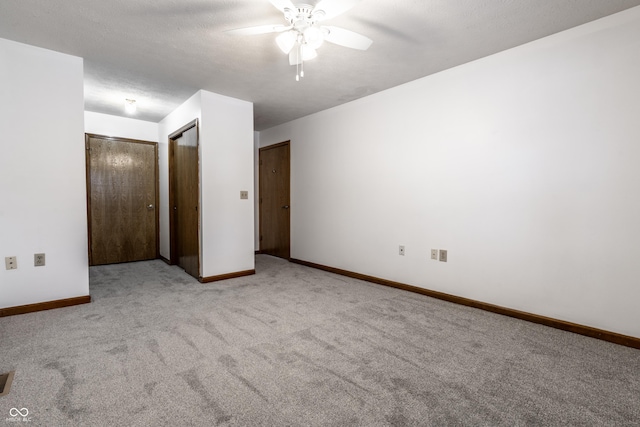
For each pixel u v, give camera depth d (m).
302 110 4.30
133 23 2.16
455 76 2.88
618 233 2.10
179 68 2.89
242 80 3.19
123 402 1.46
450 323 2.42
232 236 3.83
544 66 2.36
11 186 2.49
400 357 1.90
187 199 3.98
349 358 1.88
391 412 1.41
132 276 3.90
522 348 2.01
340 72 2.99
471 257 2.81
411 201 3.27
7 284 2.50
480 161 2.73
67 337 2.14
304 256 4.70
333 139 4.15
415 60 2.74
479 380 1.66
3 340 2.09
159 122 4.93
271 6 1.96
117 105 4.07
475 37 2.35
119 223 4.71
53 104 2.64
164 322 2.42
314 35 1.83
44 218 2.64
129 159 4.76
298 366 1.79
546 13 2.05
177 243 4.52
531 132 2.44
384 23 2.16
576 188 2.25
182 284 3.52
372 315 2.58
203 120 3.51
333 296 3.10
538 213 2.42
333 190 4.17
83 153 2.79
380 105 3.54
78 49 2.56
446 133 2.96
